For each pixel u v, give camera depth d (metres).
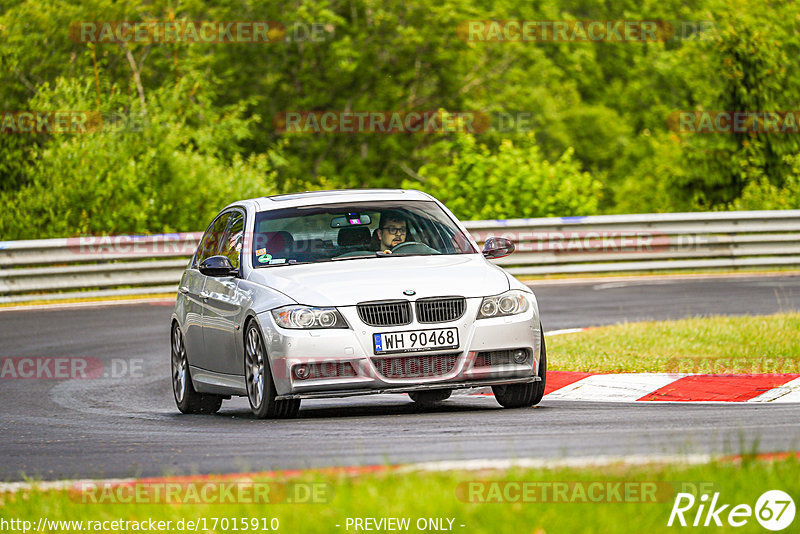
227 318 28.94
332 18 132.88
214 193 91.44
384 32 138.62
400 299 26.30
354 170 136.38
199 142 101.56
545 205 86.25
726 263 73.12
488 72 141.62
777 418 23.86
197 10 124.81
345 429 24.44
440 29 137.75
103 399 35.34
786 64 102.25
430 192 88.88
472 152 89.06
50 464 22.14
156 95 101.56
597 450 19.62
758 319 43.19
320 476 17.22
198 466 20.64
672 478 16.03
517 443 21.06
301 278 27.42
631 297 58.66
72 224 85.38
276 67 138.62
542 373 27.59
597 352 37.44
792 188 94.12
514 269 72.25
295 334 26.00
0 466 22.30
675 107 171.62
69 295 67.44
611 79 183.12
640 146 161.88
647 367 33.53
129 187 85.75
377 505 15.05
